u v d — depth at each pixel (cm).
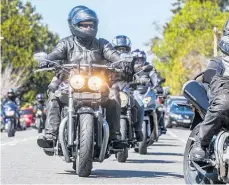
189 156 1496
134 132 2381
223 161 1383
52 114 1855
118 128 1861
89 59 1891
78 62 1817
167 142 4088
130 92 2352
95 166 2206
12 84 12975
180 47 14162
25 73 13775
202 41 13400
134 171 2050
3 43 13800
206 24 14375
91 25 1875
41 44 15400
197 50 13425
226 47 1436
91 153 1764
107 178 1822
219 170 1400
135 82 2428
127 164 2311
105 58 1914
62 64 1934
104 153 1798
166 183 1733
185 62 13525
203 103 1453
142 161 2464
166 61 15125
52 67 1869
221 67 1443
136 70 1944
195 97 1456
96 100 1777
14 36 14000
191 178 1515
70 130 1764
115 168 2145
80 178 1802
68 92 1783
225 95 1400
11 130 4519
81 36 1877
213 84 1424
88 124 1752
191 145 1519
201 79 1504
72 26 1886
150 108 2819
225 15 13900
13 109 4581
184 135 5294
